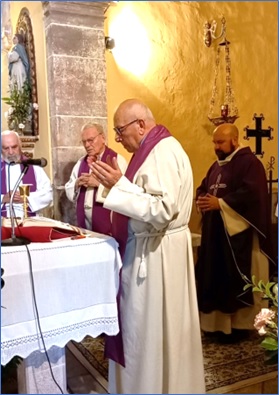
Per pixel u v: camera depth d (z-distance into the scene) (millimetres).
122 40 3430
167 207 1811
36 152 3504
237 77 3904
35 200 2873
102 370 2586
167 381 1953
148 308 1932
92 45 3115
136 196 1827
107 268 1832
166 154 1897
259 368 2561
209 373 2496
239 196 2873
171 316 1942
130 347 1975
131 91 3494
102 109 3180
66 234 1872
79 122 3104
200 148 3814
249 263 2918
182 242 1997
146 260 1938
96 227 2768
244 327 2934
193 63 3725
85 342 3023
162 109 3639
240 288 2873
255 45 3955
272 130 4074
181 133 3730
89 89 3121
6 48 4059
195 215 3832
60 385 1960
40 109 3365
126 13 3436
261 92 4012
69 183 2949
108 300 1849
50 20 2980
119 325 2023
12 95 3584
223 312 2908
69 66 3047
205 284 2971
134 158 2004
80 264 1757
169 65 3635
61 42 3010
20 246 1651
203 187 3268
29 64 3482
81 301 1771
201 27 3723
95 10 3086
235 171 2980
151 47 3543
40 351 1731
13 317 1615
